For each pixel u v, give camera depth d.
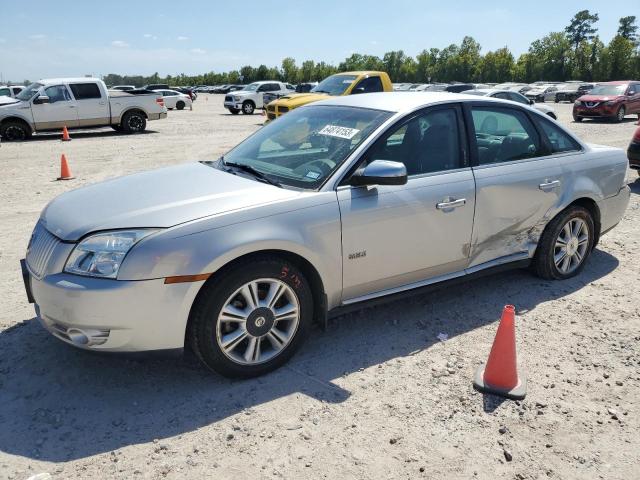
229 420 2.95
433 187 3.83
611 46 82.31
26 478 2.51
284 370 3.45
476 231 4.11
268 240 3.14
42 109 17.20
